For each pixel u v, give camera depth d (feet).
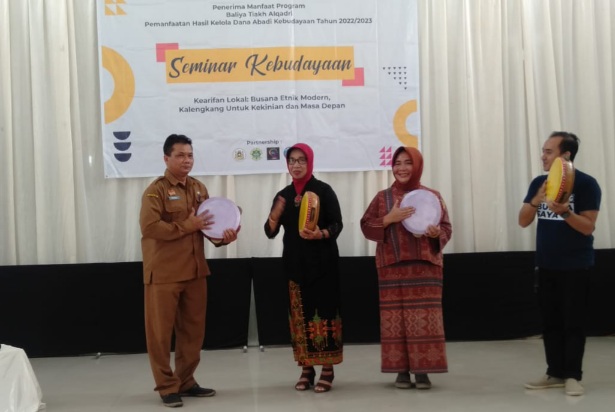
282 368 15.98
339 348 13.61
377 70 18.63
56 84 18.29
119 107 18.17
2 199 18.22
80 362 17.16
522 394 13.28
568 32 19.29
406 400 12.97
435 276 13.50
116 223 18.38
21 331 17.66
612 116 19.16
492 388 13.76
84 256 18.48
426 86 18.90
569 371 13.23
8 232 18.22
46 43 18.26
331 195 13.79
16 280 17.74
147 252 13.20
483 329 18.44
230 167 18.43
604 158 19.36
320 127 18.57
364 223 13.87
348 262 18.34
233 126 18.42
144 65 18.22
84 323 17.80
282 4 18.43
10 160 18.25
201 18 18.30
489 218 19.16
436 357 13.32
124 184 18.39
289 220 13.71
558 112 19.13
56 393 14.17
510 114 19.31
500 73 19.04
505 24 19.16
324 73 18.53
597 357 16.48
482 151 19.19
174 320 13.62
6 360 12.42
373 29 18.61
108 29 18.12
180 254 13.15
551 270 13.33
